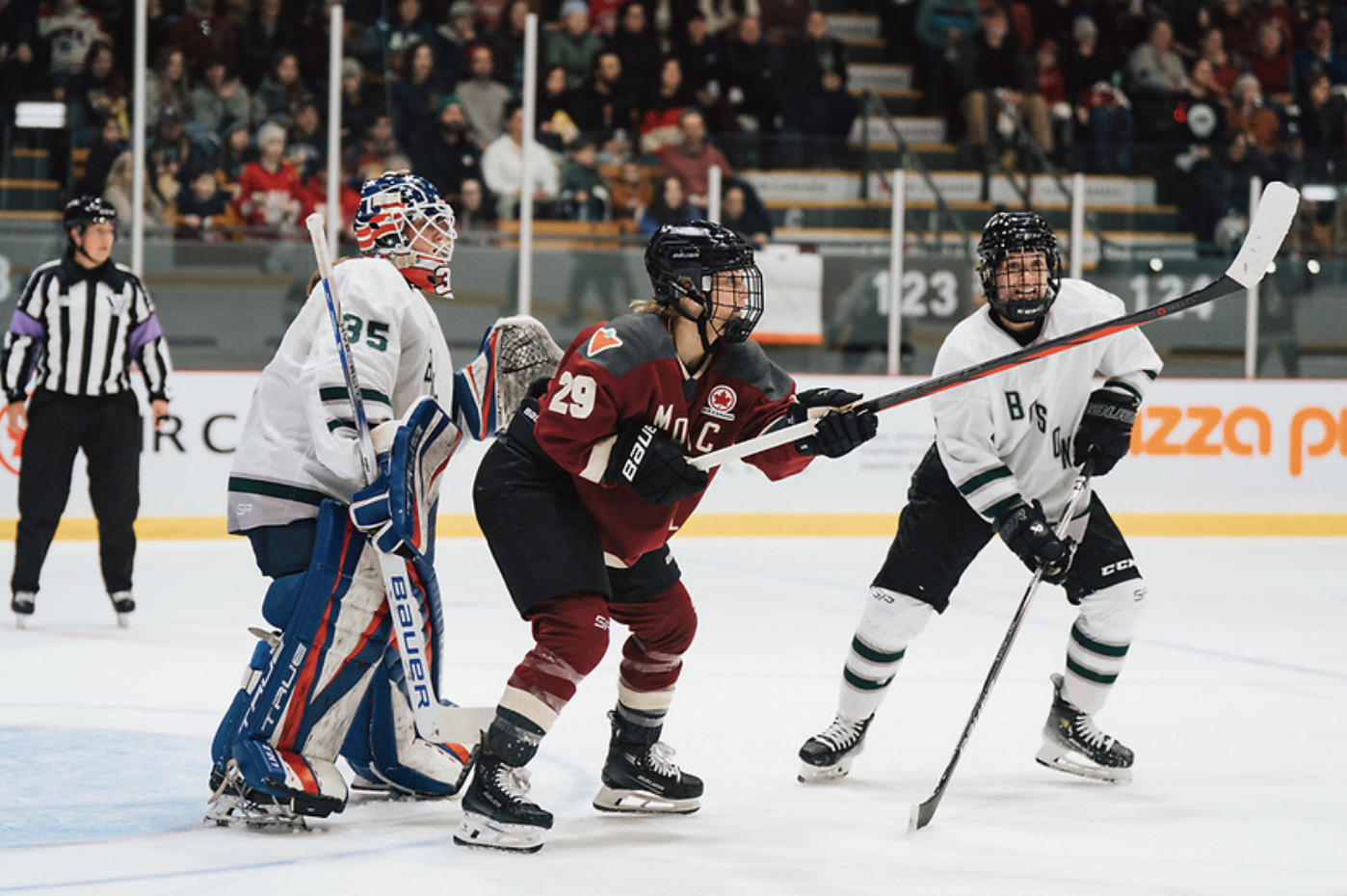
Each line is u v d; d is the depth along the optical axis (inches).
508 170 691.4
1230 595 538.3
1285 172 761.0
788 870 213.3
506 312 685.9
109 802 245.3
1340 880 211.0
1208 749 300.2
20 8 645.3
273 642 236.8
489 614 472.7
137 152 647.8
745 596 521.7
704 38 824.9
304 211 674.8
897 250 726.5
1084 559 267.7
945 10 959.6
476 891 199.3
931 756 293.3
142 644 411.2
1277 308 756.6
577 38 782.5
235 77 668.1
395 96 683.4
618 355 214.1
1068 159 777.6
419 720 225.9
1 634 424.8
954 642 432.5
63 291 431.5
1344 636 451.5
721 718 325.1
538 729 221.3
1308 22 964.0
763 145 727.1
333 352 231.3
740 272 217.5
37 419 434.3
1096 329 220.1
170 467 652.7
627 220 709.3
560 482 227.9
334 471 229.0
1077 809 252.2
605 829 236.5
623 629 447.8
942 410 261.9
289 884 200.8
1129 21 943.7
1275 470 761.6
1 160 641.0
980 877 210.8
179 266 652.7
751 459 238.8
